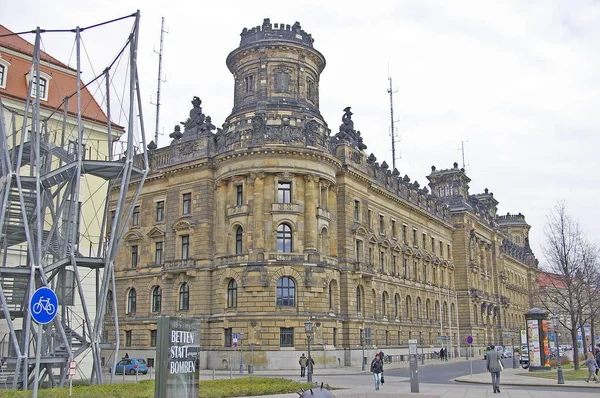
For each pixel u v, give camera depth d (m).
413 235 109.75
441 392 40.41
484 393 39.50
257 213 73.06
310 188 75.06
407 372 70.88
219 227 77.06
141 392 31.78
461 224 130.62
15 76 54.66
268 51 85.62
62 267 39.28
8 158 35.03
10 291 38.34
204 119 85.88
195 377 23.16
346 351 79.12
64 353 36.25
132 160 38.44
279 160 74.06
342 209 83.25
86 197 56.72
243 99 86.88
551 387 45.28
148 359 80.81
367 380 56.25
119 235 39.25
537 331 65.81
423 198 116.31
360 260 86.44
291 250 73.31
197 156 81.25
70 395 27.20
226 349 72.44
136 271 86.19
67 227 38.88
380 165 103.19
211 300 76.81
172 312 79.62
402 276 101.94
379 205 96.38
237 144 76.38
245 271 72.00
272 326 70.44
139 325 83.62
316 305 72.94
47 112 55.75
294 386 40.25
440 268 120.75
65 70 59.38
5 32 56.91
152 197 87.25
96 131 59.59
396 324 96.88
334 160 78.81
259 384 39.34
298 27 88.25
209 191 80.00
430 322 111.25
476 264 135.88
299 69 86.12
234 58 88.81
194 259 78.38
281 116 78.88
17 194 38.66
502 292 155.88
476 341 126.88
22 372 34.28
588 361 48.03
